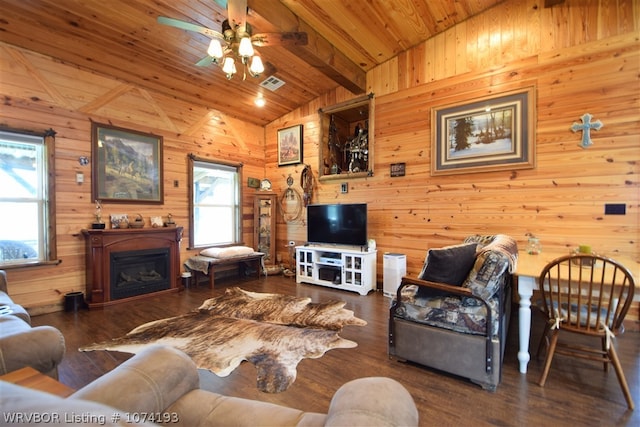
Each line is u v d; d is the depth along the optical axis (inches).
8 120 122.6
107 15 118.3
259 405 38.4
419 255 159.6
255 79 172.2
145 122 166.2
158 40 134.2
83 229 140.6
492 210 138.4
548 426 62.4
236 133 214.4
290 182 218.2
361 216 171.2
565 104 121.6
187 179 185.9
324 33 142.8
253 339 104.1
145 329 112.8
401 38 150.4
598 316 71.1
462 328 78.7
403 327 87.9
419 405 69.7
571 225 121.3
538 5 126.0
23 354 49.6
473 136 141.8
